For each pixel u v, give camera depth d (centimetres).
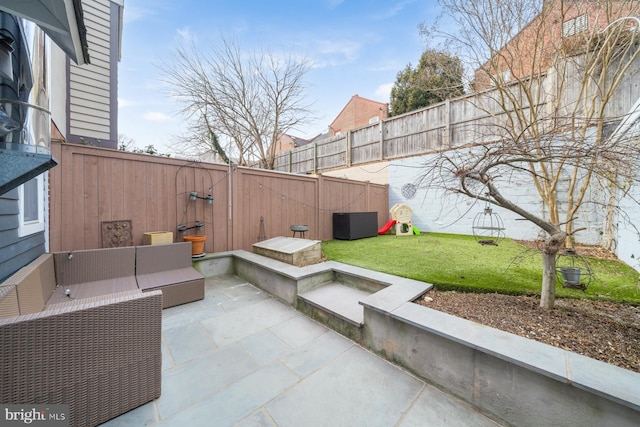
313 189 620
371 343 216
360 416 151
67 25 167
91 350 138
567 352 143
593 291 249
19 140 134
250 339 235
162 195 388
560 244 202
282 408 156
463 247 505
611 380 120
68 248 307
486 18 458
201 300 323
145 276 313
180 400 162
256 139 921
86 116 443
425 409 156
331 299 285
